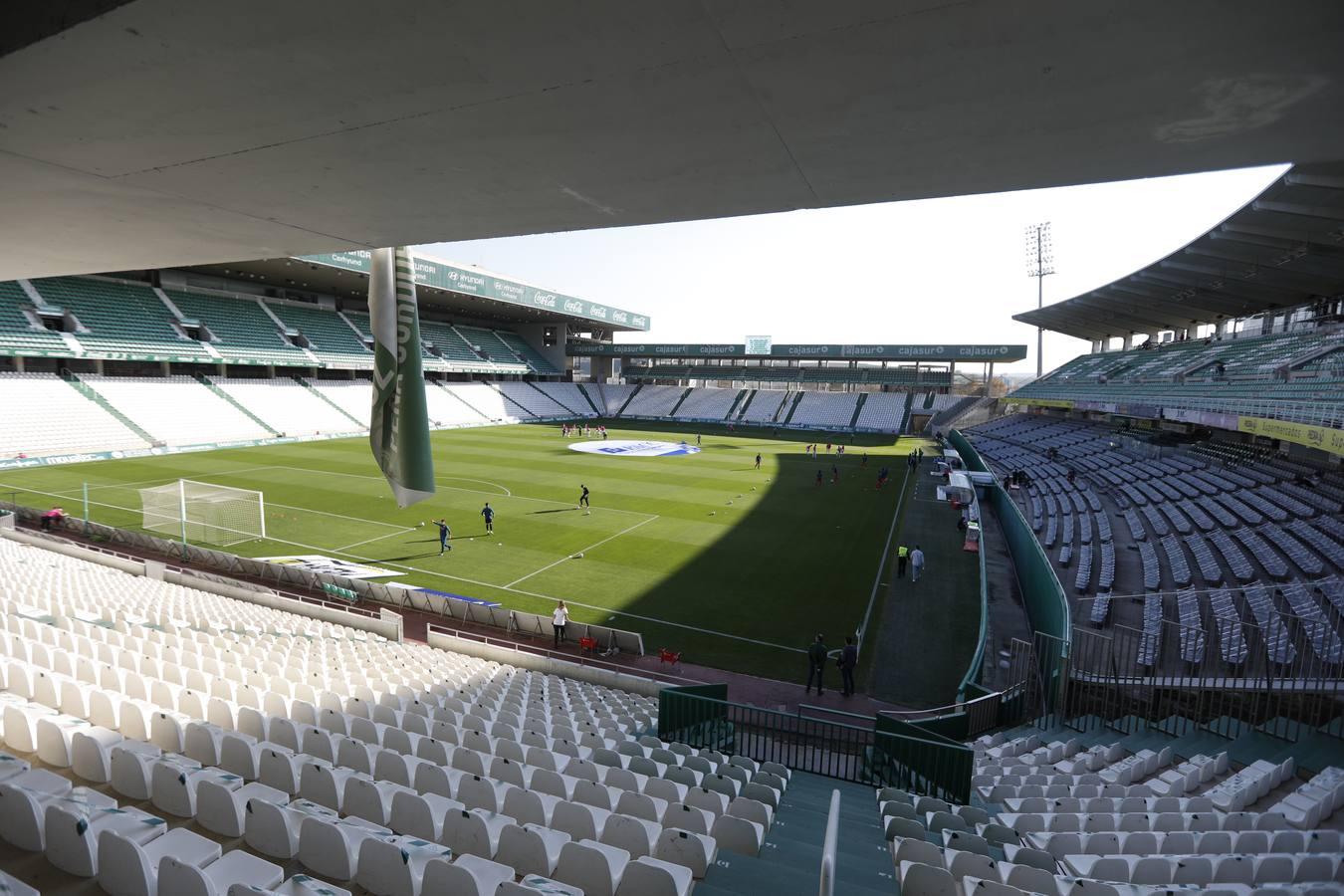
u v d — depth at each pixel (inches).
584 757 333.1
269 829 209.3
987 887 203.3
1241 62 114.7
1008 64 121.5
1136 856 247.6
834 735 483.2
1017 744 430.9
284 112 154.8
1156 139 149.9
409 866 191.5
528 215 229.1
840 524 1115.9
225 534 943.0
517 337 3535.9
